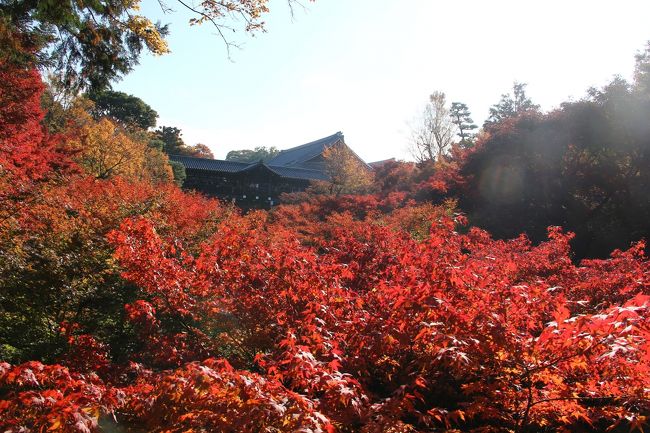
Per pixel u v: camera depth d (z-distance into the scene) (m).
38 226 8.98
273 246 7.44
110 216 11.39
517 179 20.45
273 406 2.57
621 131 18.61
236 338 5.67
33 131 17.92
